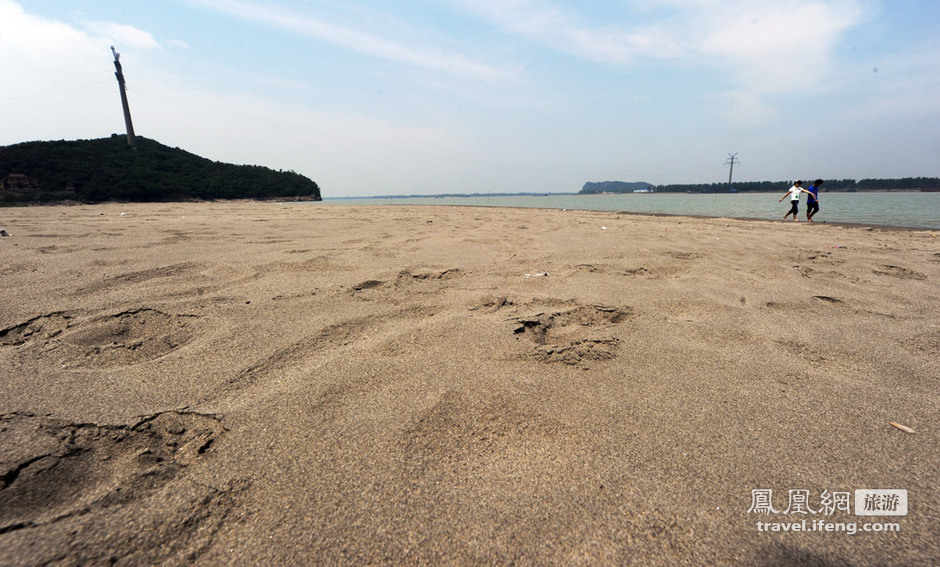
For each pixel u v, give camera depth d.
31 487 1.06
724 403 1.57
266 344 1.93
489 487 1.12
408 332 2.13
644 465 1.22
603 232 6.70
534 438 1.34
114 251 3.88
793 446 1.33
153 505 1.04
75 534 0.94
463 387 1.62
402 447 1.27
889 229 8.18
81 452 1.21
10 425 1.29
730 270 3.73
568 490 1.12
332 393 1.55
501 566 0.90
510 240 5.48
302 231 6.07
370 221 8.28
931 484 1.18
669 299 2.81
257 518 1.01
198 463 1.19
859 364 1.91
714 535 1.00
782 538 0.99
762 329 2.31
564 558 0.93
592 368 1.83
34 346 1.83
